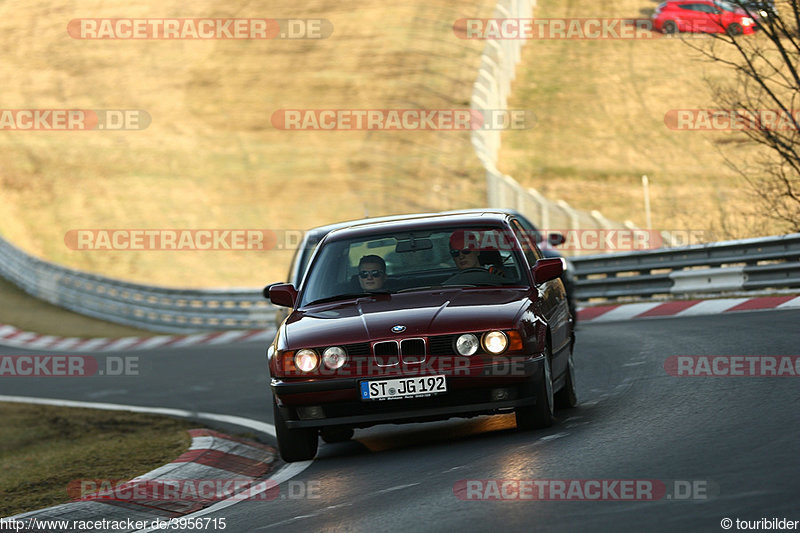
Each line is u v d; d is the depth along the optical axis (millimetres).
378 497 22078
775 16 61062
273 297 31406
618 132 169875
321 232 43969
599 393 34750
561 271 30391
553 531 17000
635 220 134875
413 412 27297
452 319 27516
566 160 161000
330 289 30953
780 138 64125
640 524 16828
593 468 21766
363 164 165250
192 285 126500
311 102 191625
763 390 29562
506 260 30766
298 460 29969
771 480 18719
